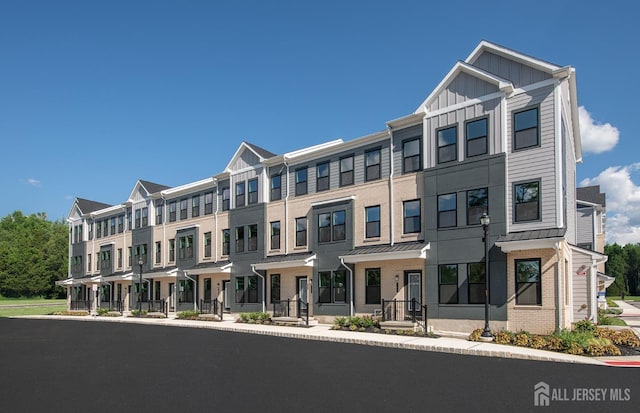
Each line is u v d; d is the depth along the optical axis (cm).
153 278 3706
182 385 1042
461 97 2064
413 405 853
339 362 1329
